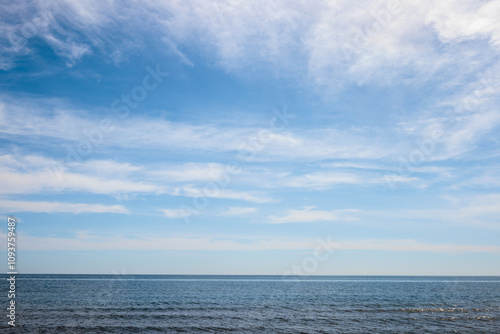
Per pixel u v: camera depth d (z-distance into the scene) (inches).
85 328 1333.7
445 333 1355.8
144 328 1359.5
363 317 1720.0
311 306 2174.0
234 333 1305.4
